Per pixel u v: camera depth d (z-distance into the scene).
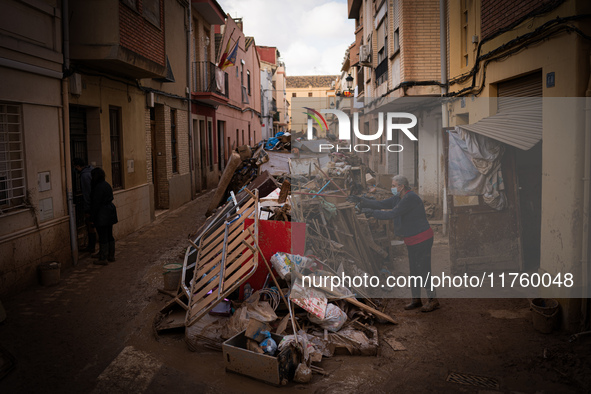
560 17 4.96
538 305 5.23
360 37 19.48
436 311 5.80
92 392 4.07
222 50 22.64
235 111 26.78
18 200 6.75
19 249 6.59
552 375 4.15
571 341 4.68
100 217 8.08
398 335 5.16
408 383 4.16
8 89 6.34
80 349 4.92
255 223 5.90
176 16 15.12
